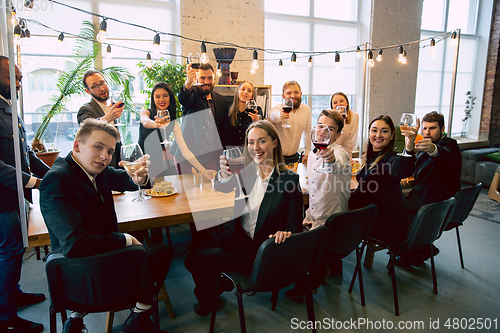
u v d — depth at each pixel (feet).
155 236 7.92
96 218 5.09
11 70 5.04
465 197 8.30
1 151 6.12
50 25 13.82
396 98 21.09
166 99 8.57
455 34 11.93
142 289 5.03
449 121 12.53
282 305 7.58
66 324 5.40
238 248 6.18
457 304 7.64
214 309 6.32
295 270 5.56
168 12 15.88
